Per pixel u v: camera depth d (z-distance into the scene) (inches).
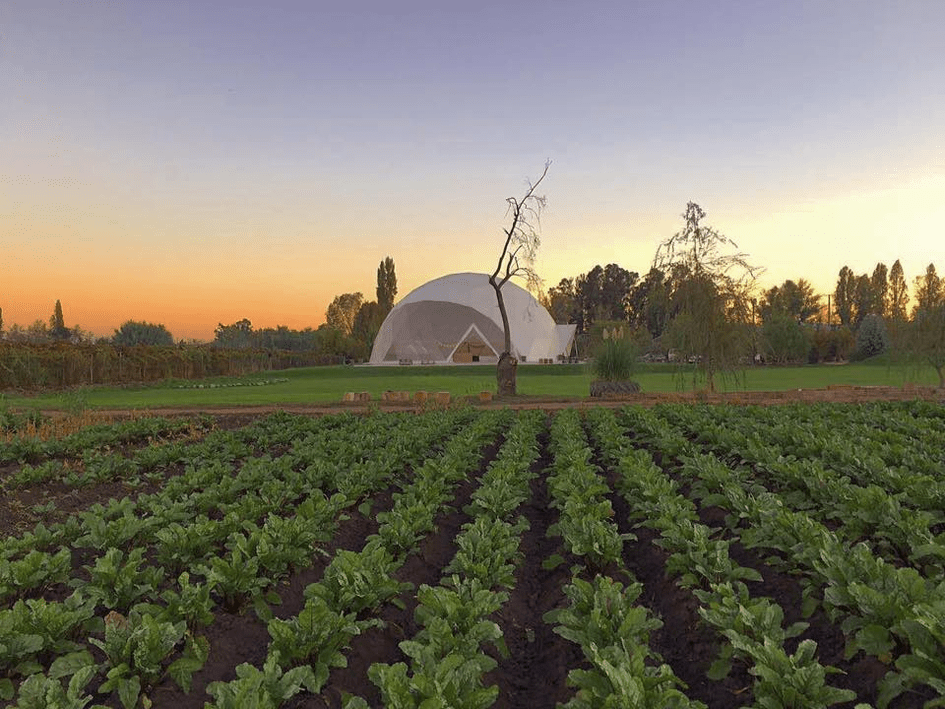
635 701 160.1
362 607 242.2
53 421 799.1
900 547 286.8
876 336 3499.0
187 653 214.7
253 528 290.5
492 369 3006.9
